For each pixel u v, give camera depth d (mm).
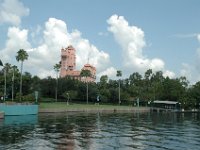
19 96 136125
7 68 165750
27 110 100125
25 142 40438
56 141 41781
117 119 91188
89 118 93062
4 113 87375
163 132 55438
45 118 88125
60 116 99312
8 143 39500
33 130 55281
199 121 90500
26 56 139875
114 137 47094
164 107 195625
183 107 197125
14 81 159625
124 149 36562
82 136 47844
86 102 194500
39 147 36781
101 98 196125
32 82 178125
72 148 36594
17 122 72125
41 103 153875
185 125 73688
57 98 194250
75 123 72812
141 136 48812
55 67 191625
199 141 43750
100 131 55688
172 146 39156
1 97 135750
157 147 38281
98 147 37625
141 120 89312
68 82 197500
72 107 138375
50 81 196000
